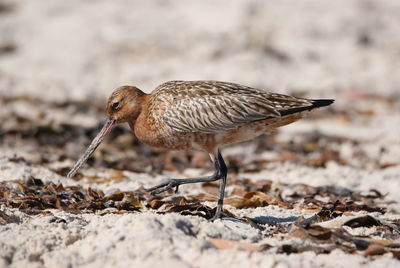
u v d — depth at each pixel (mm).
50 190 13891
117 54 34312
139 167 18406
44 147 19922
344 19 39906
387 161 19797
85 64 33000
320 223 11906
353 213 13078
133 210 13031
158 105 13500
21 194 13625
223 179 13289
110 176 16516
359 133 23828
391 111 27688
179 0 41875
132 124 14125
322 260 10016
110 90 29672
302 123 25578
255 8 39844
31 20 38312
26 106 25672
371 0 44531
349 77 32625
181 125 13258
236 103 13023
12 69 31703
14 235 10633
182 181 13164
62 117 24438
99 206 13039
